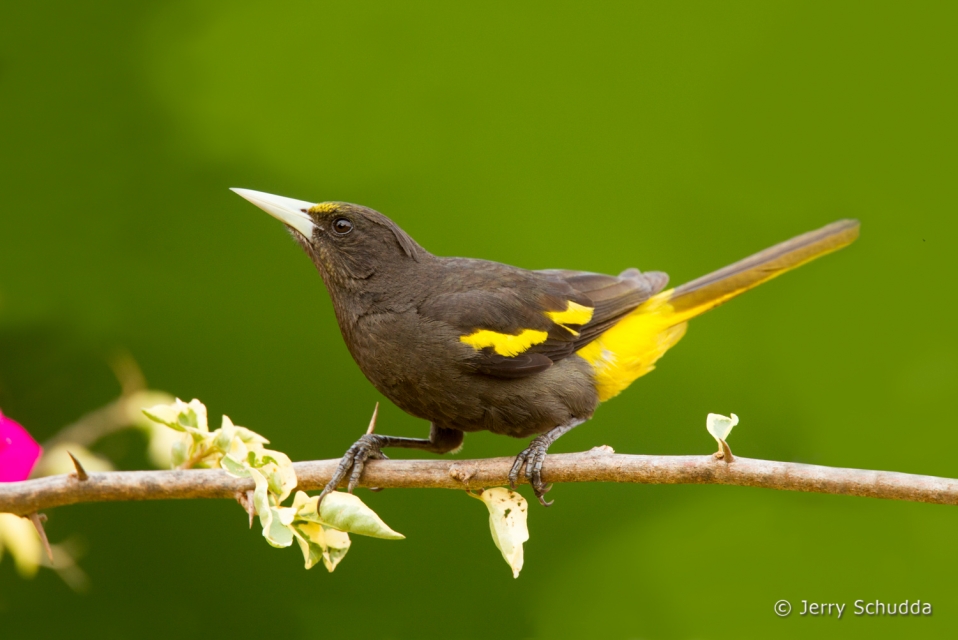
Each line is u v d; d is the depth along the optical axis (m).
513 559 7.58
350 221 9.69
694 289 10.64
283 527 7.21
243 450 7.86
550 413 9.52
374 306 9.57
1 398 13.41
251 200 9.94
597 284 10.65
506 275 10.03
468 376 9.33
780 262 10.75
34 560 8.48
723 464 7.25
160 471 7.32
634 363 10.48
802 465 7.12
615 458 7.86
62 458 8.86
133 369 13.36
